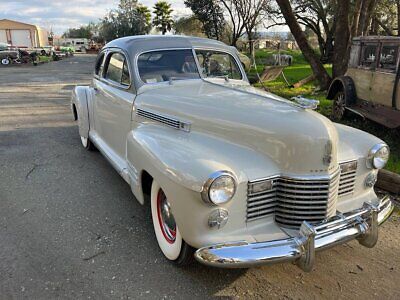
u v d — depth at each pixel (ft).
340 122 24.34
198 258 7.86
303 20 102.94
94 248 10.54
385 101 21.25
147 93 12.17
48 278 9.24
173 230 9.53
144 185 10.49
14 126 25.21
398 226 11.89
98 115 16.47
